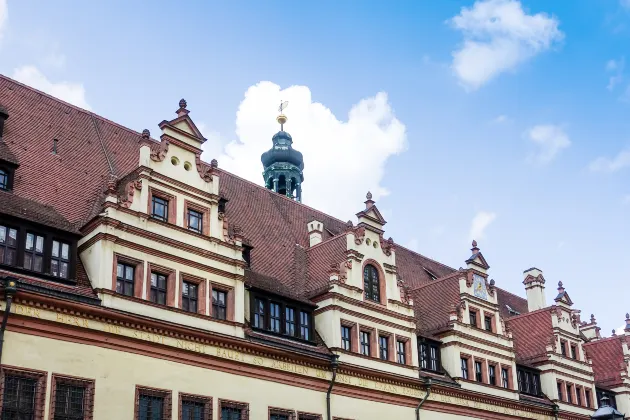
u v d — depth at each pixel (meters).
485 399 52.53
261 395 37.50
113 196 34.22
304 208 55.41
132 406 31.95
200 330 35.16
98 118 44.19
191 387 34.47
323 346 42.44
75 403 30.31
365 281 46.19
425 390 47.47
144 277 34.34
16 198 33.66
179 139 38.28
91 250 33.69
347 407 41.94
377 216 48.50
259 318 39.91
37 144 38.47
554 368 61.47
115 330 32.19
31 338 29.58
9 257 30.86
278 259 46.16
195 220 38.00
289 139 70.75
